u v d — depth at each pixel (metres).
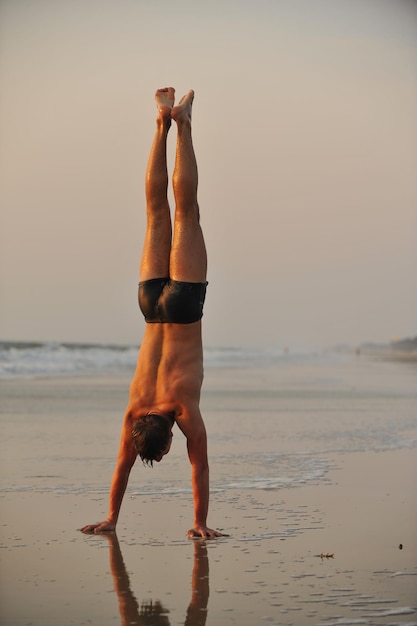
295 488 14.00
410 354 168.75
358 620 7.43
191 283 10.87
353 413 27.09
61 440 19.95
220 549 10.05
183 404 10.74
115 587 8.45
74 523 11.48
